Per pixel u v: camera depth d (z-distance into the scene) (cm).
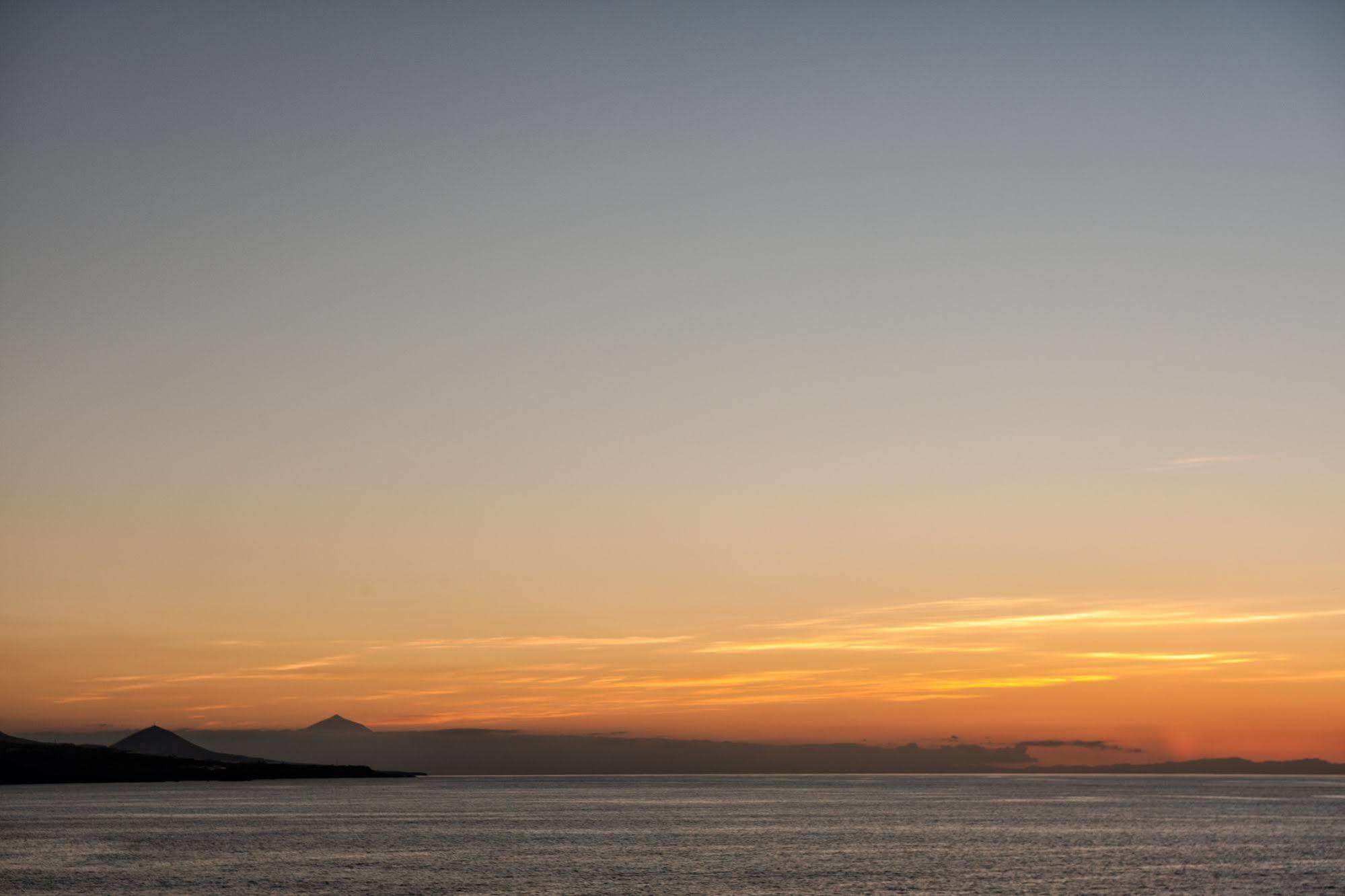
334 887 9875
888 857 12494
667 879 10444
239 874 10750
